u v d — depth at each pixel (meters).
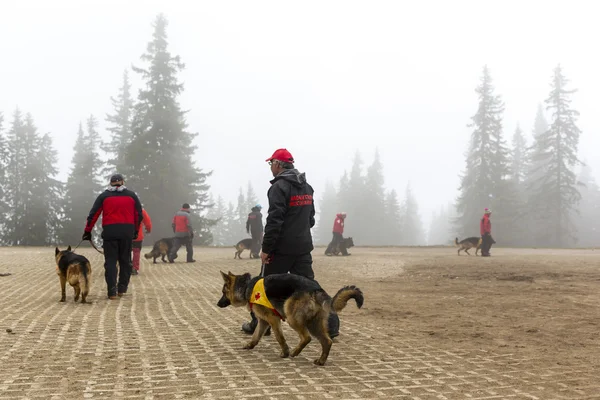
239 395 4.05
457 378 4.60
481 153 57.66
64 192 53.66
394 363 5.12
